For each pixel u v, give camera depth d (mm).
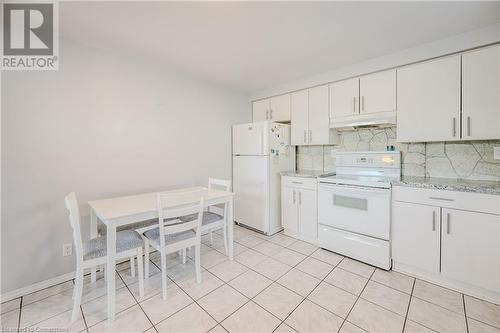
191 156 2994
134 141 2438
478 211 1687
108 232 1587
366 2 1523
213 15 1661
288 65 2621
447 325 1476
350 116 2629
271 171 3100
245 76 2998
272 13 1638
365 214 2254
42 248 1904
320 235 2654
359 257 2336
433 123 2078
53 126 1935
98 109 2180
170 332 1454
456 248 1786
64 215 2002
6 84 1729
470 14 1666
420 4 1550
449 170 2268
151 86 2568
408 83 2209
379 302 1708
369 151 2688
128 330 1473
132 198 2199
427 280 1977
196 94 3037
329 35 1959
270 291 1860
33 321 1547
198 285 1953
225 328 1481
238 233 3191
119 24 1773
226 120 3453
